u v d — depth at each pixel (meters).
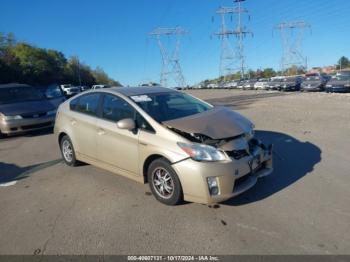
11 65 42.50
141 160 4.21
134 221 3.67
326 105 14.38
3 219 3.92
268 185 4.45
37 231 3.57
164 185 4.01
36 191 4.81
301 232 3.23
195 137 3.80
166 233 3.37
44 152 7.31
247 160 3.82
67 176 5.40
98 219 3.77
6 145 8.49
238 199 4.06
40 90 12.19
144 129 4.20
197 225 3.49
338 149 6.16
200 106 5.10
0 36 48.31
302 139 7.16
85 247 3.20
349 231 3.21
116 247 3.17
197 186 3.62
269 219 3.52
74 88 36.06
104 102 5.00
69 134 5.61
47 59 61.19
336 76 24.42
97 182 5.02
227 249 3.03
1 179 5.52
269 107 14.82
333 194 4.07
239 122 4.31
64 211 4.05
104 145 4.81
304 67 70.38
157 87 5.48
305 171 4.95
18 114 9.20
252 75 97.56
